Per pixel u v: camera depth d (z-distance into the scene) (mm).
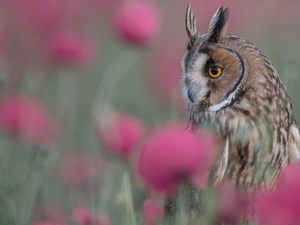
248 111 9320
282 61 15672
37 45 17312
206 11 17875
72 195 11773
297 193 7195
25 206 10477
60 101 15398
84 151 13930
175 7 20406
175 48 17422
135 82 17656
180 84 9906
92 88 17672
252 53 9406
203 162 7500
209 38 9594
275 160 9305
